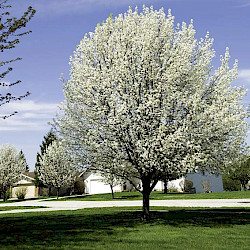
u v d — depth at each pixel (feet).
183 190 155.74
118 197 132.57
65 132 50.65
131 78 47.96
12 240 35.63
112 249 29.84
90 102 48.78
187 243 32.42
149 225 46.21
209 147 46.50
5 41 34.55
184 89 48.65
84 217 61.05
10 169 150.00
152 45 50.01
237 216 55.01
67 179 151.84
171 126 46.32
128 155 48.49
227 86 50.29
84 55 51.96
